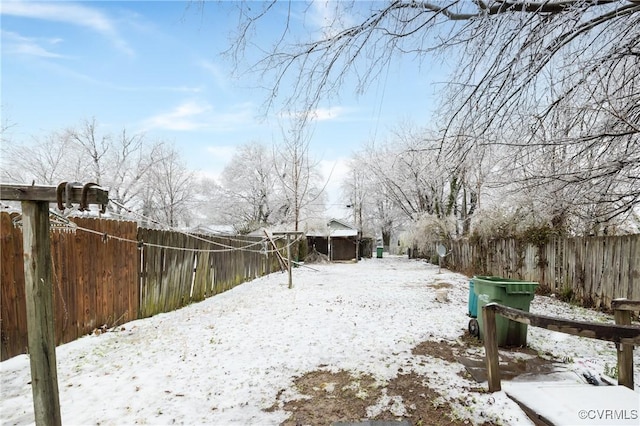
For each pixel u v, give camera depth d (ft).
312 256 79.66
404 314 21.12
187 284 25.46
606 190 14.94
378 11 11.36
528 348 14.52
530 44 10.64
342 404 9.77
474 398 9.92
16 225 12.95
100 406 9.68
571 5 9.93
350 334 16.58
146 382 11.23
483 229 41.29
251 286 35.86
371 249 110.83
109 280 17.79
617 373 10.75
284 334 16.60
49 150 67.92
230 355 13.74
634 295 19.66
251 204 106.11
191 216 99.25
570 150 14.16
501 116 12.97
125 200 79.92
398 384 10.98
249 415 9.23
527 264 32.04
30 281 6.35
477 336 15.96
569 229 27.43
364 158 90.38
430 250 74.84
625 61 12.00
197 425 8.75
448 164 15.49
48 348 6.49
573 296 25.18
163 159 85.35
